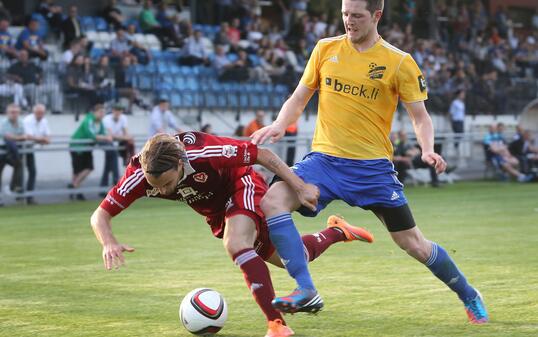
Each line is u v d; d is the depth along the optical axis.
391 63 6.83
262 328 6.96
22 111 23.81
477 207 19.03
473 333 6.54
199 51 28.62
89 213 18.62
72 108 24.91
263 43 30.45
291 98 7.16
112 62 26.30
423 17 36.97
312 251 7.49
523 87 34.75
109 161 22.14
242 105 28.47
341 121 6.87
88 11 30.73
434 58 34.12
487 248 11.85
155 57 28.03
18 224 16.30
